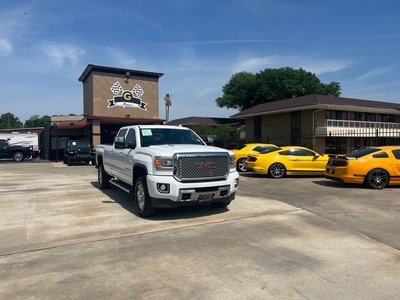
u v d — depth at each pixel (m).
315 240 5.16
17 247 4.96
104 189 10.46
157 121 27.92
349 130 26.73
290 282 3.71
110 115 26.56
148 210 6.50
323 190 10.04
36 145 29.86
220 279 3.80
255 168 13.52
